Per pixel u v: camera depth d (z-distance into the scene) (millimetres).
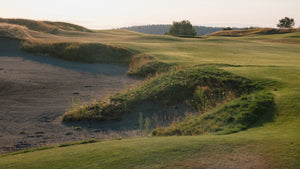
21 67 20609
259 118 8047
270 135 5906
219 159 4434
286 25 120500
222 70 14695
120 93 14070
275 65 16609
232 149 4910
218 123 8305
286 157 4402
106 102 12586
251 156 4527
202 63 18734
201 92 12570
